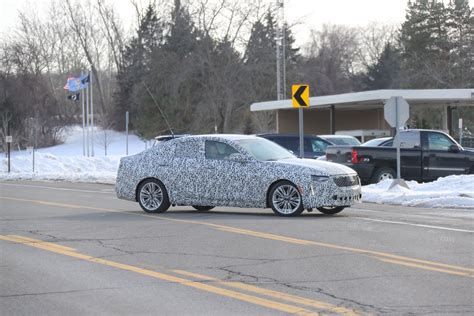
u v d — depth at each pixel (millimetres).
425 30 112000
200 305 10742
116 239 17516
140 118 99250
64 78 132750
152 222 20906
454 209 24812
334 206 21531
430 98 61406
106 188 39156
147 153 24062
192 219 21516
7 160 61406
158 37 103000
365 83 149000
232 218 21672
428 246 15898
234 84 84312
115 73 138125
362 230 18547
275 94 87625
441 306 10484
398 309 10328
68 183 44406
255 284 12117
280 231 18406
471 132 101000
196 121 86438
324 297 11125
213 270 13383
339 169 21781
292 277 12656
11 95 105875
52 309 10641
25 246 16656
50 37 132500
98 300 11164
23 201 29672
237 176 22266
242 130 98688
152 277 12852
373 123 82688
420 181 33531
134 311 10438
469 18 109125
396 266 13578
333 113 71375
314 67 121188
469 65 102812
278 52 80812
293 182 21547
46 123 109062
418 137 33719
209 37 84312
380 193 28469
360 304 10648
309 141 38438
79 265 14148
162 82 89875
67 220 21922
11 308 10750
